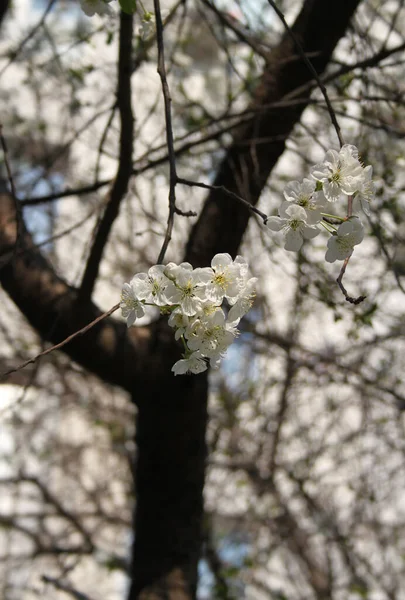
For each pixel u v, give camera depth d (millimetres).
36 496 2545
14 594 2381
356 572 2277
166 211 2301
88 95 2127
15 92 2230
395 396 1641
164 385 1377
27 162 2080
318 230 944
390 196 1488
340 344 2244
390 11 1872
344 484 2348
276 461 2342
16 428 2574
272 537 2348
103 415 2594
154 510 1427
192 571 1434
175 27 2049
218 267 935
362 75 1392
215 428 2395
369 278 1759
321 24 1369
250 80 1625
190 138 1862
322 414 2334
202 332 932
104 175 2268
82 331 942
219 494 2383
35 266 1353
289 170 2334
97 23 1899
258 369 2225
